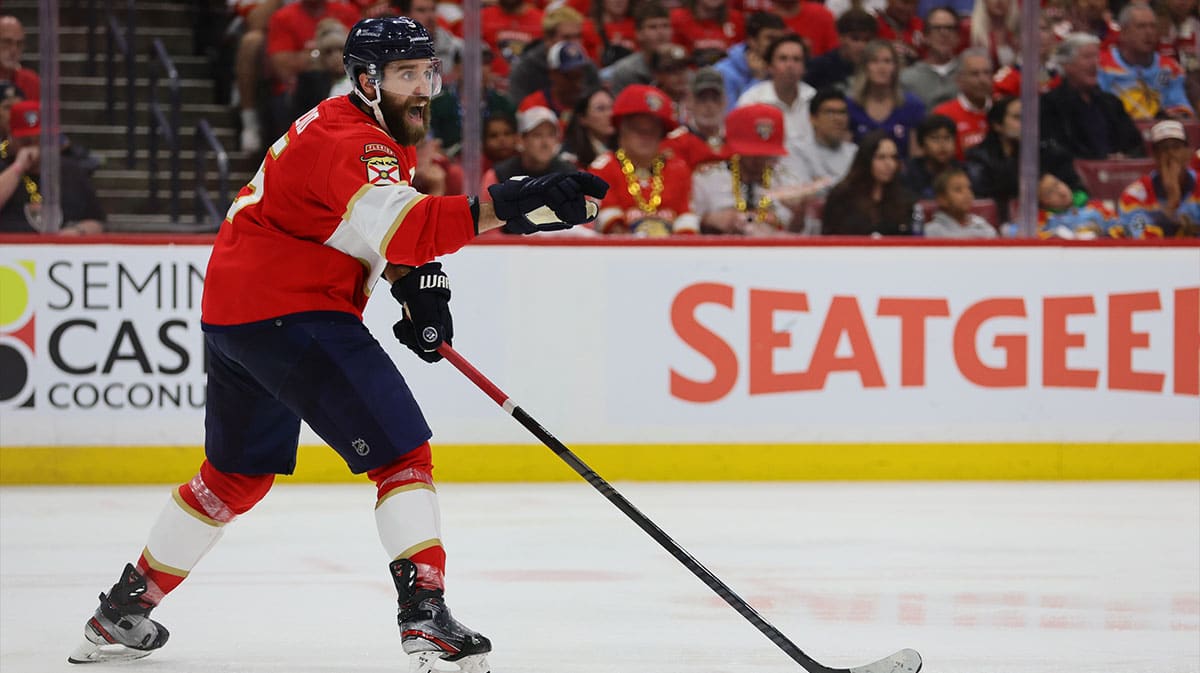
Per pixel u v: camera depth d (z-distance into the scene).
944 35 27.28
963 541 19.36
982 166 26.88
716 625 14.23
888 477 25.33
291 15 27.19
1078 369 25.44
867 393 25.27
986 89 27.12
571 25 27.20
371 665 12.49
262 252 11.33
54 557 18.20
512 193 10.64
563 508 22.08
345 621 14.40
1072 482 25.22
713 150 26.94
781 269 25.16
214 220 27.34
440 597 10.93
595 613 14.82
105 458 24.59
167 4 29.38
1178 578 16.91
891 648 13.27
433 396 24.77
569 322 25.00
